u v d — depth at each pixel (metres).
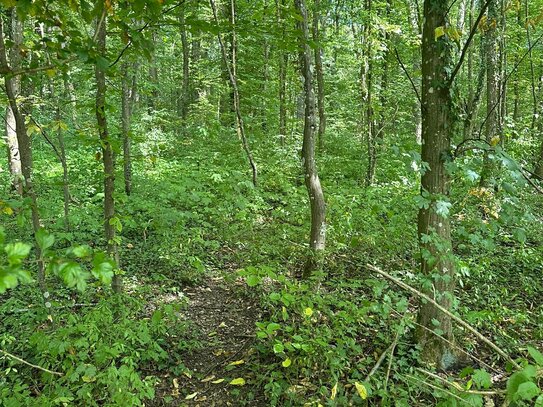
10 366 3.21
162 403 3.52
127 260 6.11
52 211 6.61
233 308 5.20
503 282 5.73
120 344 3.22
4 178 8.15
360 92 11.46
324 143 13.14
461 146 3.85
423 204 3.36
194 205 7.92
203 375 3.91
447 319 3.93
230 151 11.30
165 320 4.49
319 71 11.95
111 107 3.70
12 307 4.25
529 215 3.38
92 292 4.63
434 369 3.77
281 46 3.67
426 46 3.76
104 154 3.99
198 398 3.60
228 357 4.18
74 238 6.30
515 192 3.04
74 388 2.95
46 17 2.62
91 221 6.39
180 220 6.86
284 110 13.00
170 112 15.48
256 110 13.93
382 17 9.56
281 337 4.18
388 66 11.24
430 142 3.79
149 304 5.04
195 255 6.43
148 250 6.47
